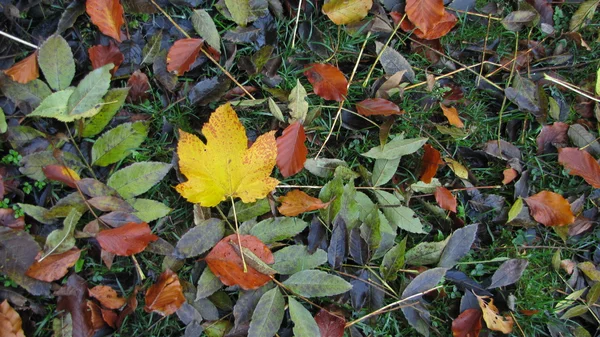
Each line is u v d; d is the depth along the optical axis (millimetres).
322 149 911
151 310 807
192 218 879
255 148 816
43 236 834
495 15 962
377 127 917
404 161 932
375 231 874
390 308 901
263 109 897
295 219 860
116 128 832
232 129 808
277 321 829
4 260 799
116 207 826
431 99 938
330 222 874
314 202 858
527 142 962
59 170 812
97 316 828
